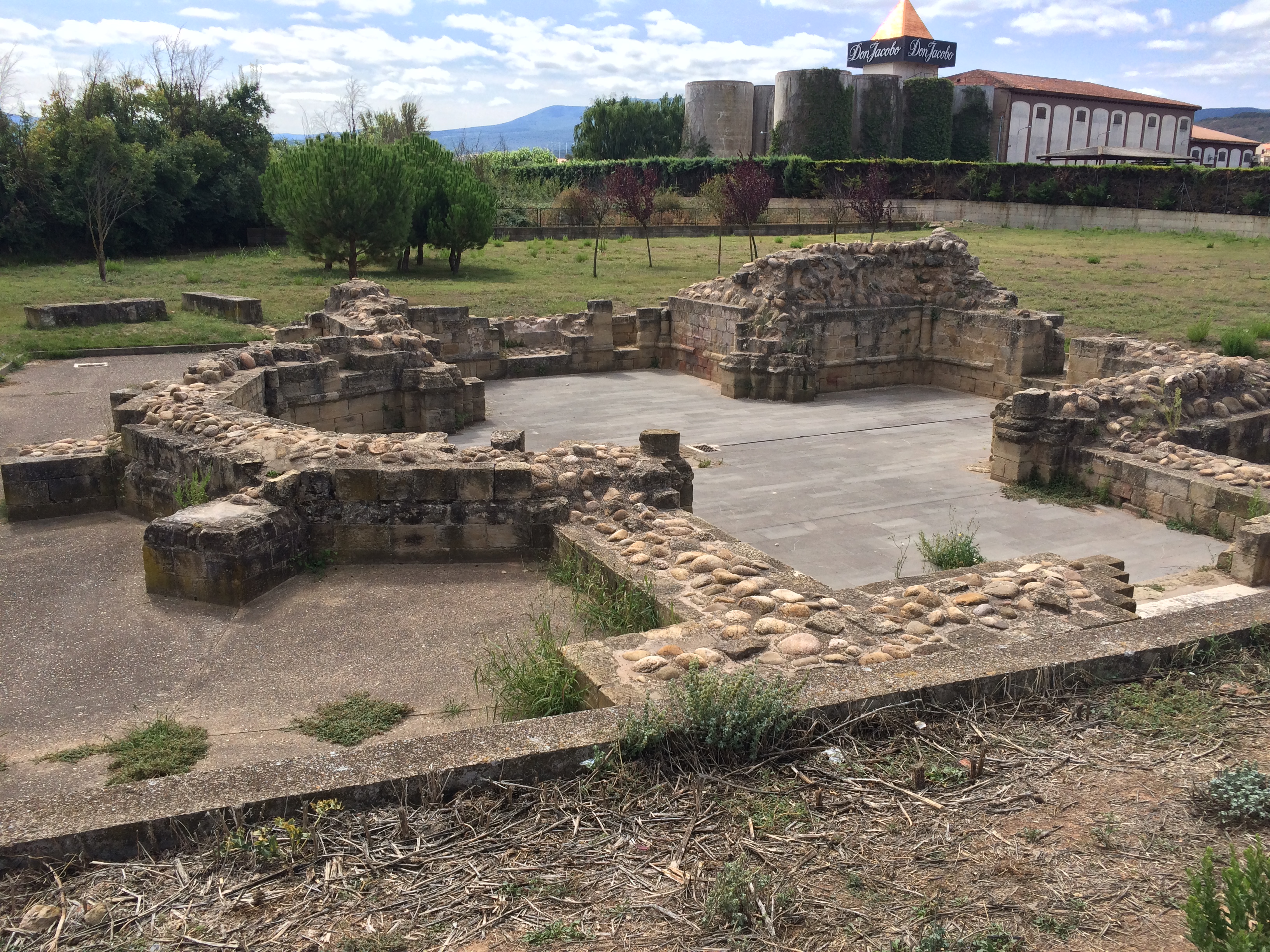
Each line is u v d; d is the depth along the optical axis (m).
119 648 6.88
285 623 7.27
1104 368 17.53
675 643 5.88
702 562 7.30
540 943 3.38
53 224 40.38
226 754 5.43
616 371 22.80
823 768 4.54
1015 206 53.28
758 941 3.38
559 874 3.78
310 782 4.12
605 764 4.43
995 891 3.66
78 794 4.00
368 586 7.96
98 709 6.02
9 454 10.59
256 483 8.46
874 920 3.50
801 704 4.84
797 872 3.79
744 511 12.57
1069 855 3.89
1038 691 5.24
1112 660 5.42
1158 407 13.62
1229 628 5.82
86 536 9.47
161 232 43.09
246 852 3.82
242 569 7.52
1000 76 81.00
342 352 15.34
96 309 22.91
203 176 44.84
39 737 5.67
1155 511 12.22
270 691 6.24
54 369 19.16
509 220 48.28
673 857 3.89
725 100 72.69
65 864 3.74
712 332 21.48
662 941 3.39
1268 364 15.52
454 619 7.32
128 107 45.34
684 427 17.28
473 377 21.09
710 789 4.36
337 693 6.19
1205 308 25.05
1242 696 5.24
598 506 8.63
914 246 21.45
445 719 5.84
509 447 9.93
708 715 4.66
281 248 44.81
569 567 8.02
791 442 16.27
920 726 4.86
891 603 6.52
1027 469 13.65
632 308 25.98
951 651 5.75
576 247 42.34
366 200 30.02
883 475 14.28
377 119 60.84
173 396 10.82
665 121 77.75
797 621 6.16
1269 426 14.30
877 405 19.31
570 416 17.97
